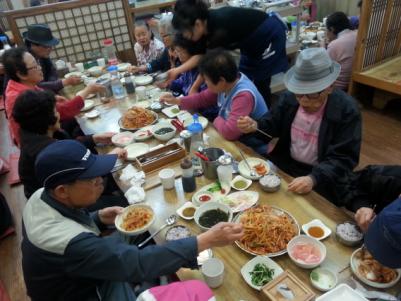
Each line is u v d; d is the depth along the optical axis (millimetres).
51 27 3691
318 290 1022
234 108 1978
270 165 1644
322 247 1136
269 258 1137
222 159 1544
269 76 2885
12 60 2391
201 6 2393
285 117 1858
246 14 2568
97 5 3828
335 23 3697
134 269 1006
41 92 1783
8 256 2443
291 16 3781
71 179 1039
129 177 1673
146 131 2107
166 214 1419
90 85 2654
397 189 1459
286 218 1283
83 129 2307
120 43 4188
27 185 1889
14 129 2451
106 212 1524
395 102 3795
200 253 1201
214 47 2543
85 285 1153
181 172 1664
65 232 1027
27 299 2092
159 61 3459
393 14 3463
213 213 1361
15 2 5836
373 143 3164
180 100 2426
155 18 4312
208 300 985
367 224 1145
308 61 1499
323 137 1662
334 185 1537
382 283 998
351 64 3674
